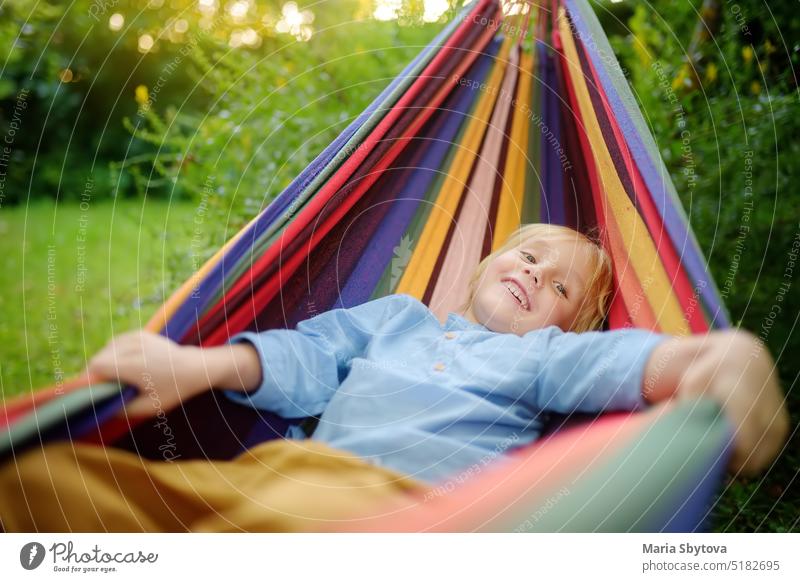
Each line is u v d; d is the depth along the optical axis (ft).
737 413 5.69
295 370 6.47
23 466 5.15
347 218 7.79
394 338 7.07
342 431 6.29
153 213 17.42
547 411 6.68
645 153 7.57
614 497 5.54
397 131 7.91
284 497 5.39
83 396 5.39
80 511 5.18
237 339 6.45
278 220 6.99
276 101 11.48
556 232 7.71
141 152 18.88
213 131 11.28
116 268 15.03
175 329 6.18
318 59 12.44
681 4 10.80
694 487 5.49
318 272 7.63
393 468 5.96
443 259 8.39
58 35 16.81
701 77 10.85
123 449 5.84
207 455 6.21
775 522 7.52
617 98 7.73
